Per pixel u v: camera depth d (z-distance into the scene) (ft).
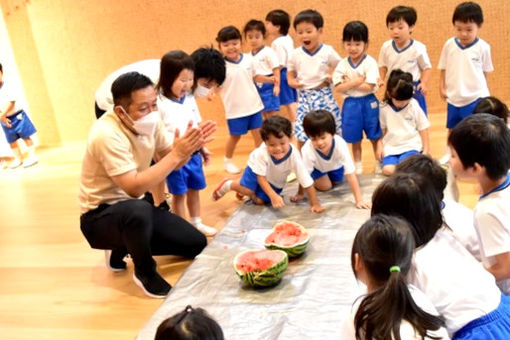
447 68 10.73
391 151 9.83
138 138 7.26
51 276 8.30
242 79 11.40
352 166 8.73
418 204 4.59
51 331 6.85
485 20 12.67
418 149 9.70
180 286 6.87
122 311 7.12
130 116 6.91
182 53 8.13
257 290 6.58
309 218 8.44
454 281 4.49
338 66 10.60
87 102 15.79
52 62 15.52
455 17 10.21
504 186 5.05
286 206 9.01
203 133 7.02
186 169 8.57
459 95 10.56
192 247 8.02
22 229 10.21
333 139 8.92
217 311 6.24
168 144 7.96
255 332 5.81
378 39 13.37
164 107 8.28
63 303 7.48
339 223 8.12
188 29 14.40
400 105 9.66
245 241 7.90
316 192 9.50
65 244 9.37
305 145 9.24
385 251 3.92
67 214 10.73
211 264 7.30
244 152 13.11
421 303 4.01
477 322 4.44
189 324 3.40
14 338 6.77
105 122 7.06
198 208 9.04
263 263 6.61
